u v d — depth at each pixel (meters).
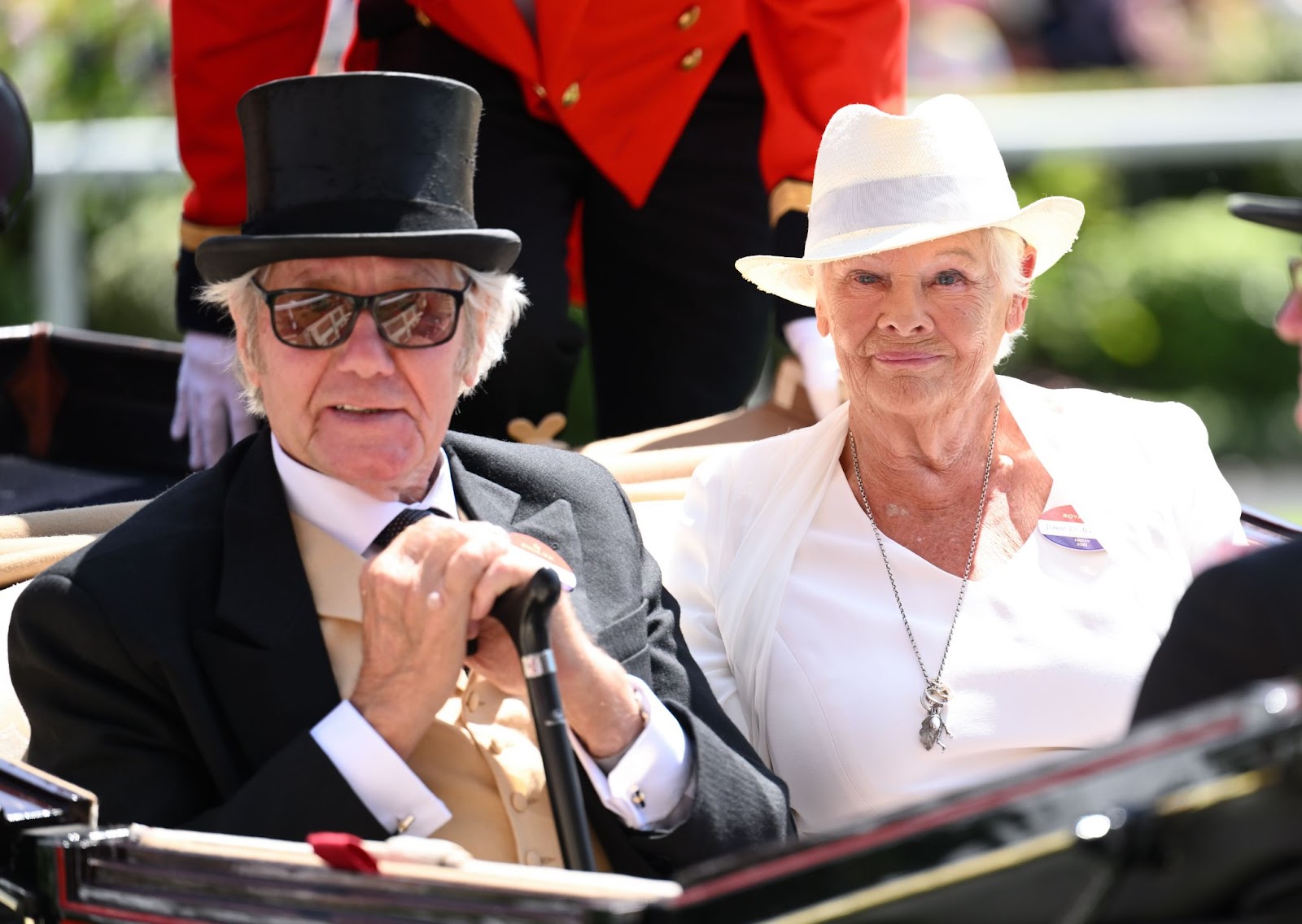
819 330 9.15
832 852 5.16
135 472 13.41
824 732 8.63
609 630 7.94
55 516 9.41
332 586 7.52
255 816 6.78
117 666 7.16
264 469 7.73
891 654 8.73
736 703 8.83
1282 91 31.41
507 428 11.75
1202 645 6.64
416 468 7.71
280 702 7.22
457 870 5.80
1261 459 30.62
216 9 11.30
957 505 9.03
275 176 7.55
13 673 7.41
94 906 6.05
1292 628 6.44
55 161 21.91
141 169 21.95
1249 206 8.08
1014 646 8.63
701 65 11.62
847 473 9.23
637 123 11.62
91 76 24.33
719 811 7.52
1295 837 5.14
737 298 12.29
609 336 12.66
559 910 5.38
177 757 7.27
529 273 11.59
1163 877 5.07
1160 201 32.53
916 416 8.75
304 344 7.41
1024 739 8.49
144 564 7.34
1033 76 33.47
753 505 9.23
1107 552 8.91
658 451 10.43
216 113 11.55
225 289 7.66
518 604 6.82
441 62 11.63
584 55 11.30
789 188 11.21
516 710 7.66
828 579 8.98
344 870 5.77
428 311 7.47
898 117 8.75
